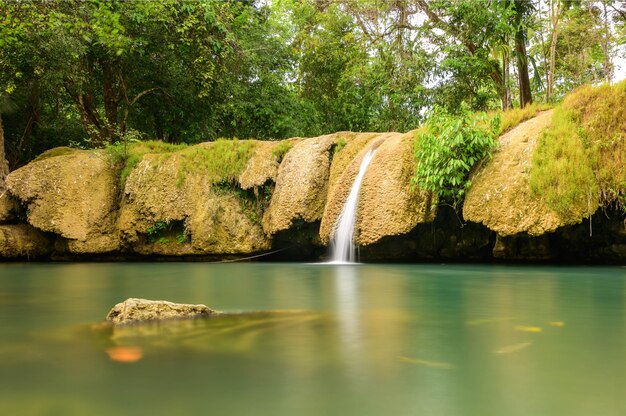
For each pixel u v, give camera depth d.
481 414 1.99
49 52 14.73
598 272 7.98
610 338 3.28
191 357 2.80
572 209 8.06
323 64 27.16
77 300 5.38
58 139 19.67
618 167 8.12
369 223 10.27
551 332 3.49
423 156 9.73
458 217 9.75
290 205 11.48
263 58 21.86
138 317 3.85
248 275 8.20
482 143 9.14
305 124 24.30
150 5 16.22
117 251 12.90
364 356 2.83
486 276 7.54
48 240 13.13
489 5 17.94
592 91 8.71
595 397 2.17
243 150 12.70
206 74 18.14
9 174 13.21
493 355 2.85
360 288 6.22
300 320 3.91
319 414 1.99
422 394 2.21
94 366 2.63
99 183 13.04
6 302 5.23
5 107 14.81
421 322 3.86
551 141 8.52
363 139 11.73
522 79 18.34
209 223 12.25
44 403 2.11
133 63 18.17
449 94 19.03
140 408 2.05
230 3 21.11
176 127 20.39
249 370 2.56
